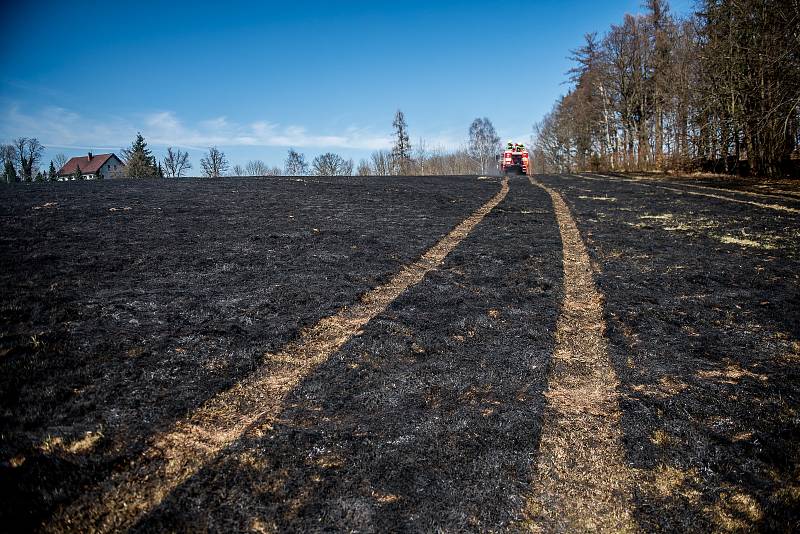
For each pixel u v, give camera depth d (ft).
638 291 20.97
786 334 16.28
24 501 8.21
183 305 17.38
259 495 8.60
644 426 11.19
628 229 34.81
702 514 8.55
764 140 70.28
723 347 15.47
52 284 18.29
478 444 10.34
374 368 13.70
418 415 11.42
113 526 7.82
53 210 32.17
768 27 61.21
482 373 13.62
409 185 62.39
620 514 8.55
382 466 9.51
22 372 12.12
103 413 10.86
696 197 51.03
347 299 19.08
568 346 15.80
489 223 36.99
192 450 9.87
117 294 17.92
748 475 9.59
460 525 8.09
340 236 30.12
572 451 10.26
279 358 14.16
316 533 7.78
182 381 12.48
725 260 25.93
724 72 72.18
